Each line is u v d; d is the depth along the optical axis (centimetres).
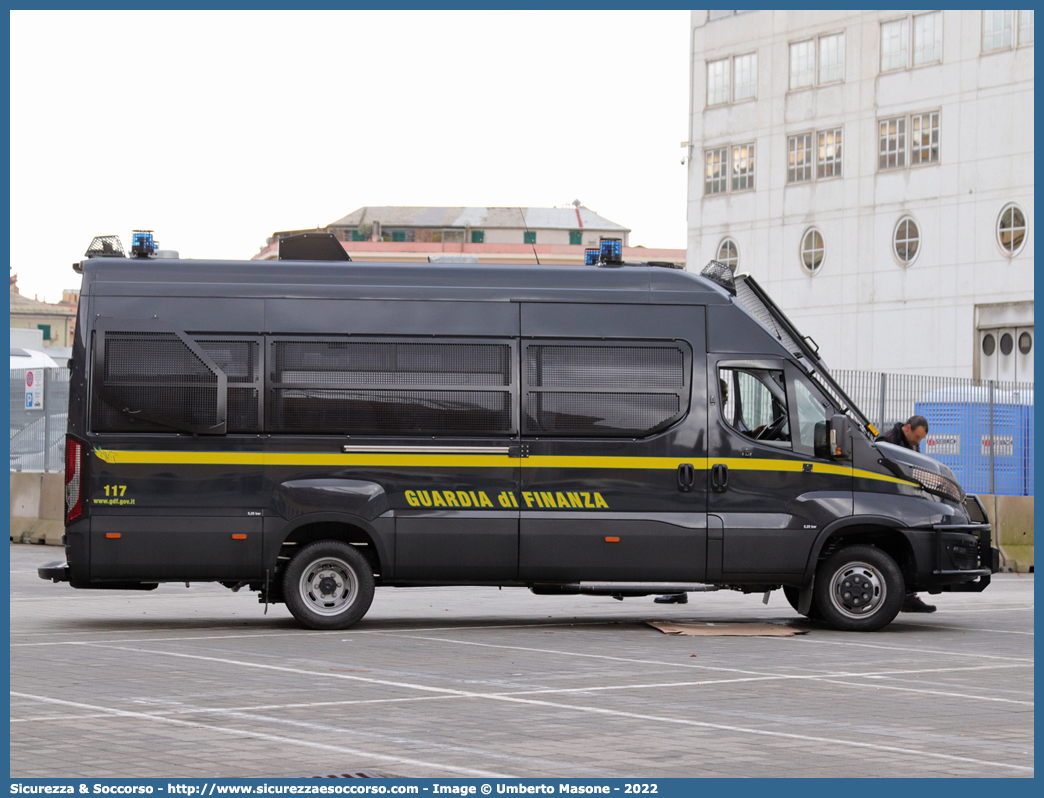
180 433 1413
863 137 6788
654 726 912
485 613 1689
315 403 1424
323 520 1417
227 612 1672
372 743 842
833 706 1002
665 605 1817
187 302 1423
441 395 1437
